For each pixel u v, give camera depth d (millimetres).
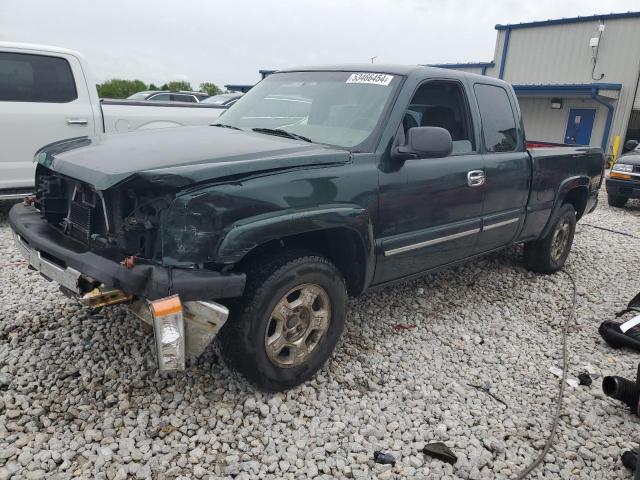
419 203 3711
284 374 3123
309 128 3730
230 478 2531
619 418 3287
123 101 7219
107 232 2814
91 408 2920
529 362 3910
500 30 25391
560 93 22531
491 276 5664
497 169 4422
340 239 3398
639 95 21578
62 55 6570
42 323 3791
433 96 3953
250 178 2783
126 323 3814
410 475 2664
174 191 2594
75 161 2951
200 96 15797
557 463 2857
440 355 3891
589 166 5887
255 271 2918
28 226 3223
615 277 6027
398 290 4996
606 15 21906
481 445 2926
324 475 2611
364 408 3160
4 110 6141
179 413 2928
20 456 2520
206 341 2703
